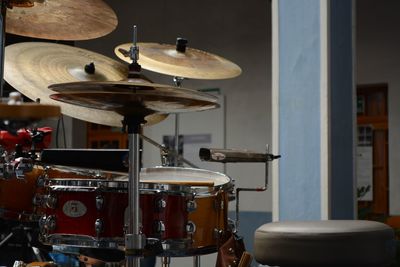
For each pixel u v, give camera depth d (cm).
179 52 470
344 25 449
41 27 408
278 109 427
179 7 864
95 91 254
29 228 431
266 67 809
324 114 412
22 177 322
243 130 818
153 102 268
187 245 321
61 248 329
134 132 273
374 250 216
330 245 212
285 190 422
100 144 923
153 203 310
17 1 332
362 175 788
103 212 310
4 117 160
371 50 759
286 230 220
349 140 452
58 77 386
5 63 371
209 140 829
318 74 416
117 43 896
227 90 830
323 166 411
